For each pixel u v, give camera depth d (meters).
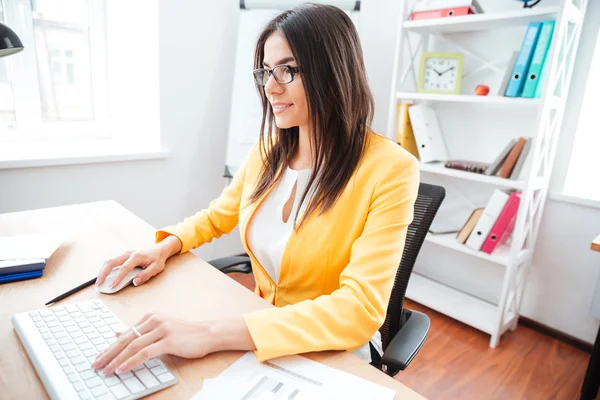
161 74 2.09
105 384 0.53
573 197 1.87
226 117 2.43
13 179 1.72
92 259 0.94
